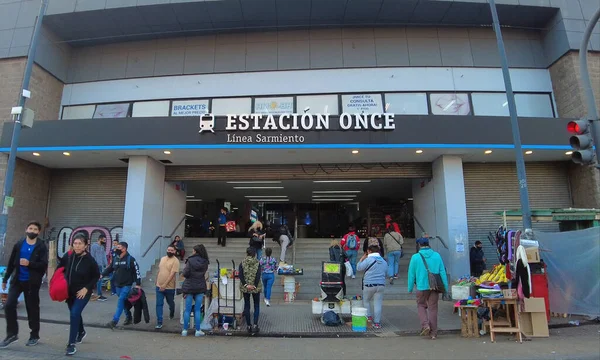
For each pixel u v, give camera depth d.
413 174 14.11
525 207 8.39
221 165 14.56
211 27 14.55
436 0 13.41
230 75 14.58
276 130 11.93
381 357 5.71
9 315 5.74
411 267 7.24
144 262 12.80
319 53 14.55
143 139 12.05
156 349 6.09
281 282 11.98
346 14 14.02
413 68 14.38
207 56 14.78
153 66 14.89
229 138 11.92
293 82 14.40
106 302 10.15
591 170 13.08
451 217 12.57
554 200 13.89
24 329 6.98
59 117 14.82
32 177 14.02
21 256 5.85
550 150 12.41
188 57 14.84
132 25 14.34
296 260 14.30
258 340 6.82
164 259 7.85
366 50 14.53
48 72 14.35
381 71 14.37
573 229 9.99
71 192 14.84
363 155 13.04
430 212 14.04
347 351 6.07
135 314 7.75
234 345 6.43
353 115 11.97
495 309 7.51
